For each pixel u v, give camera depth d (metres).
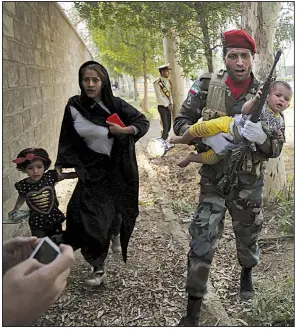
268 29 4.57
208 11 6.53
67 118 3.15
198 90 2.73
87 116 3.10
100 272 3.19
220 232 2.68
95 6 8.22
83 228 3.03
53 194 3.13
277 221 4.41
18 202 3.07
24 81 4.48
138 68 17.83
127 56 16.48
